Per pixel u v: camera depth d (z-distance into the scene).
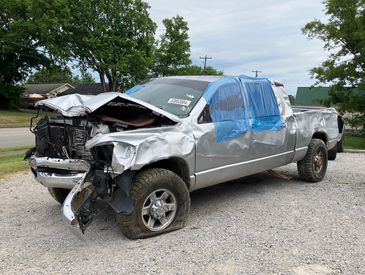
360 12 25.41
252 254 4.19
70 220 4.16
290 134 6.77
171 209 4.83
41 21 43.91
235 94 5.89
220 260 4.05
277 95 6.70
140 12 49.28
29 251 4.32
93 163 4.56
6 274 3.78
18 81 51.88
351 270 3.83
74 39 46.84
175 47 53.09
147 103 5.11
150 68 52.06
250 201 6.25
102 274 3.76
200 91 5.56
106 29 47.22
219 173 5.45
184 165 4.97
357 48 25.47
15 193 6.78
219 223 5.18
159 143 4.61
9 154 13.00
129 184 4.47
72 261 4.05
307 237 4.68
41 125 5.12
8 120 33.91
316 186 7.30
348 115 28.02
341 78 26.03
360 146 19.89
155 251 4.27
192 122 5.09
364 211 5.74
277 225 5.11
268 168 6.51
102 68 47.66
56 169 4.91
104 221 5.28
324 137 8.00
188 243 4.48
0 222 5.27
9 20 47.69
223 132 5.43
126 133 4.47
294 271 3.80
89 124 4.70
